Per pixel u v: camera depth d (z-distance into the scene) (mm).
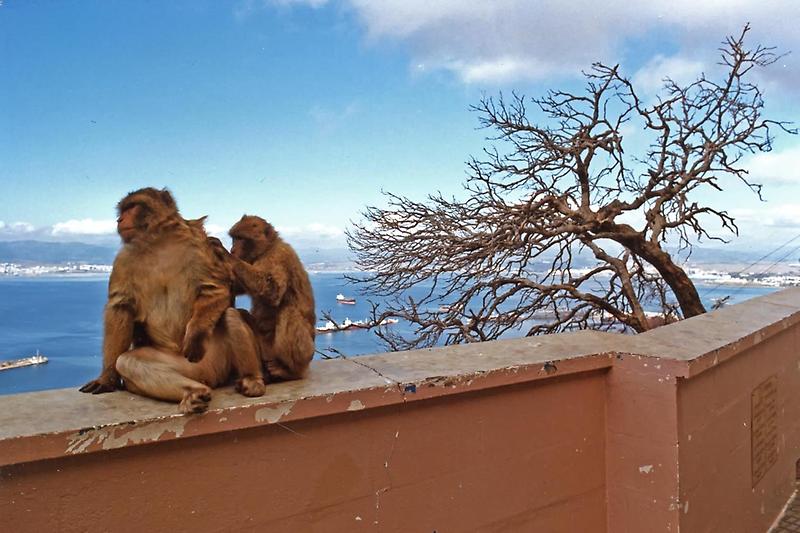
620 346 3236
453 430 2650
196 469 2025
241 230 2779
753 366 3871
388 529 2473
